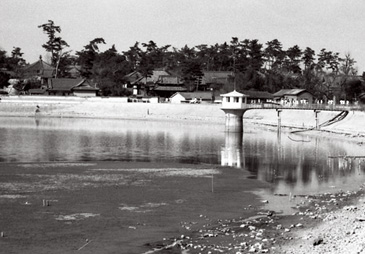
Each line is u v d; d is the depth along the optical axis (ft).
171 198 200.85
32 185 217.36
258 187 228.84
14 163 278.26
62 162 287.69
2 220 163.63
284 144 419.13
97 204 187.62
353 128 531.50
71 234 151.64
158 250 138.10
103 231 155.22
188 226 161.79
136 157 322.96
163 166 281.74
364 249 123.24
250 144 415.85
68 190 209.36
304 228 157.48
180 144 407.85
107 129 545.44
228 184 233.76
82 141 414.62
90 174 248.11
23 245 141.18
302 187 230.89
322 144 422.82
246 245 140.15
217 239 146.82
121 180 234.58
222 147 390.42
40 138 431.02
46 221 164.04
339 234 146.20
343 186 234.99
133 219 168.86
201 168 278.67
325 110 558.15
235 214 178.09
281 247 136.05
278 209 186.19
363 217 166.81
